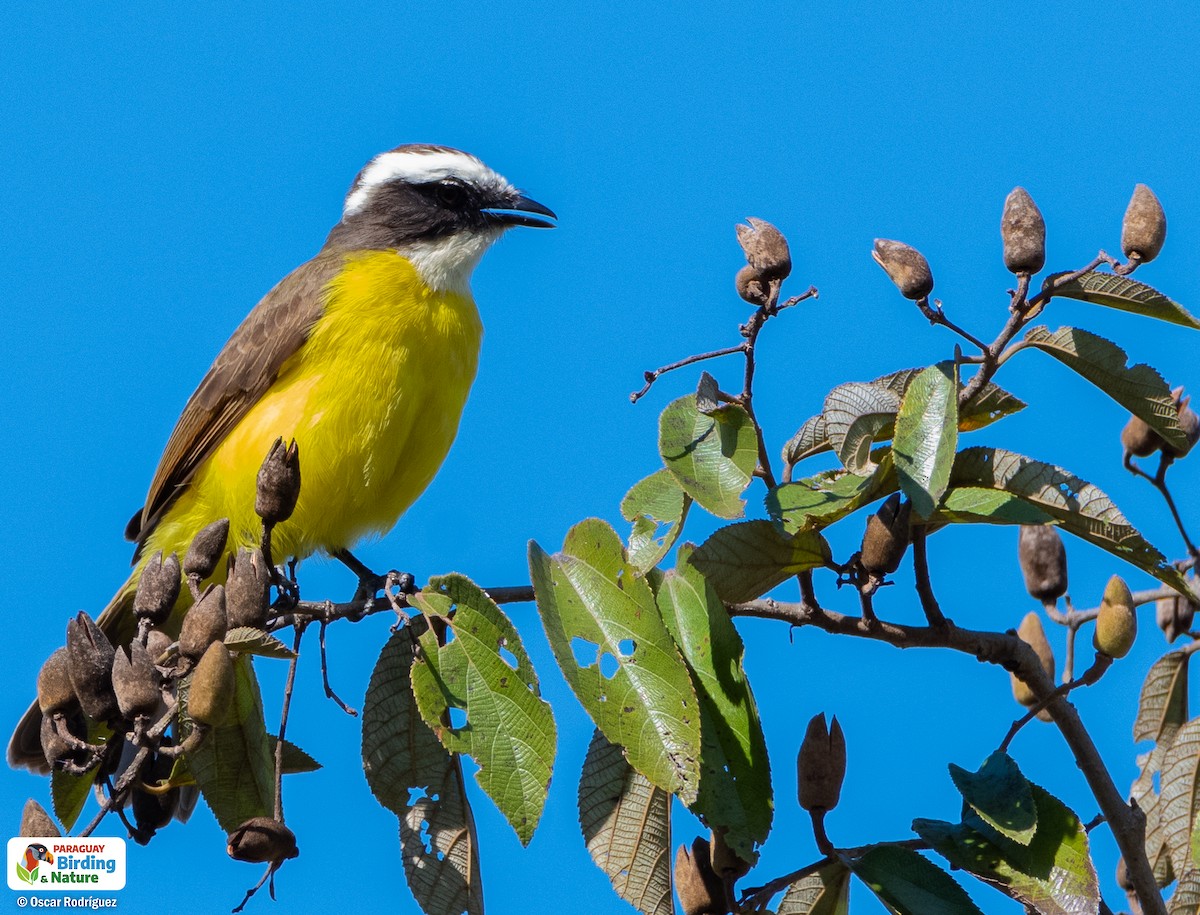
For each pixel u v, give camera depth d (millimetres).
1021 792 6641
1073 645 8438
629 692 6527
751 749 6750
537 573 6707
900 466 6523
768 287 6414
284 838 6578
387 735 7547
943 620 7070
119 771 8148
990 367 6562
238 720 7559
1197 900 7469
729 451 6594
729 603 7246
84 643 6152
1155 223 6766
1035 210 6449
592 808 7055
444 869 7375
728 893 6766
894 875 6645
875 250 6457
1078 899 6535
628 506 6996
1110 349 7082
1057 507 6961
